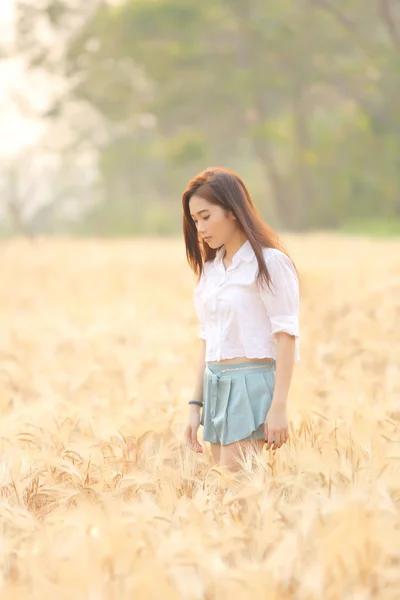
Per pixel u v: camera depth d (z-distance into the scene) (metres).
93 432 5.79
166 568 3.53
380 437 5.12
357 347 8.75
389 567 3.56
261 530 3.91
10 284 22.17
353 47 58.91
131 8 59.38
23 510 4.28
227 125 66.12
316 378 7.56
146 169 91.69
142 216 100.25
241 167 83.31
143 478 4.68
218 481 4.69
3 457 5.36
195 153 65.12
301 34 58.09
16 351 10.56
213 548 3.78
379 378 7.35
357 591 3.36
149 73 61.47
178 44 59.59
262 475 4.41
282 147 73.31
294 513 4.00
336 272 17.78
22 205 100.50
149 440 5.53
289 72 59.41
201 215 5.12
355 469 4.55
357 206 64.81
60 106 67.81
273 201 81.19
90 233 106.44
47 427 6.01
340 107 67.81
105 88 65.31
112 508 4.20
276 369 5.12
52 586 3.48
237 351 5.24
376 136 58.66
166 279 19.94
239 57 59.59
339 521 3.75
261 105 64.31
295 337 5.11
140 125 73.31
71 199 127.12
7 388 8.36
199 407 5.70
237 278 5.19
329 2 58.69
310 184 66.50
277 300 5.07
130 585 3.38
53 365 9.47
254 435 5.22
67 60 64.31
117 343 10.63
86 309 15.34
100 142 84.88
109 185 101.75
